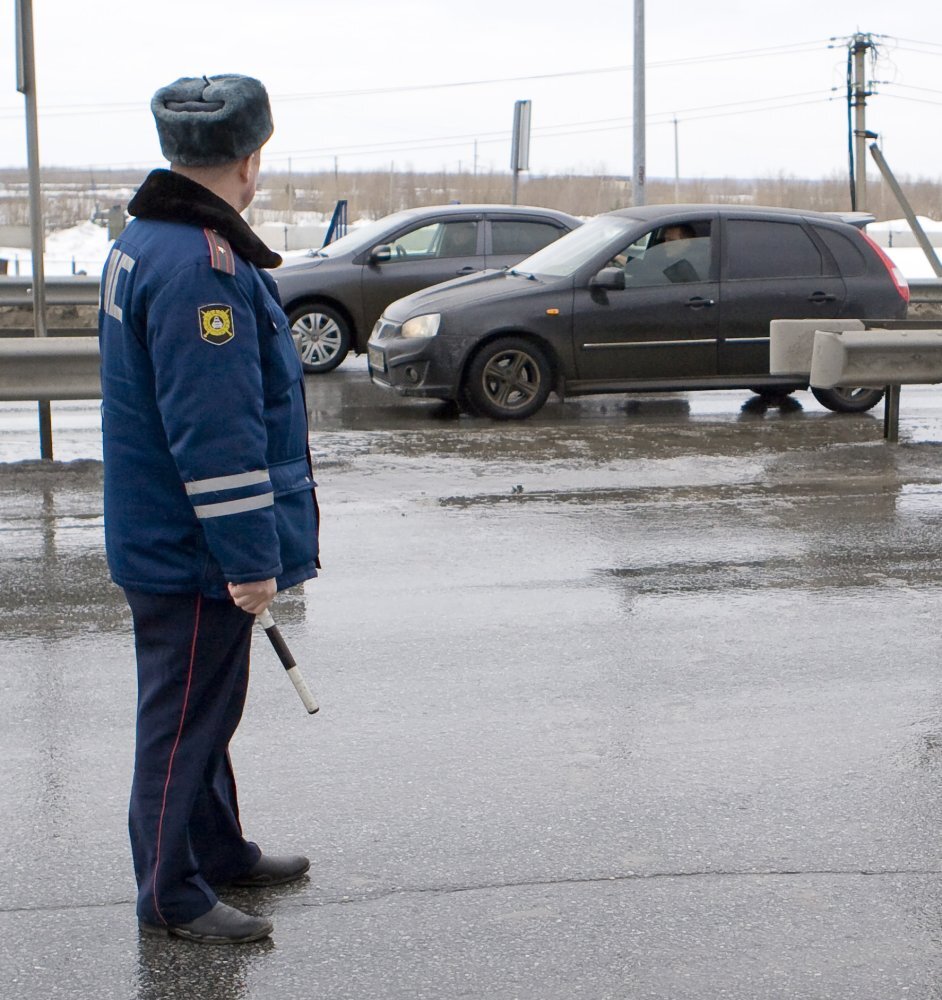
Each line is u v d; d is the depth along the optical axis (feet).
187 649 11.21
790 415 42.34
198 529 10.94
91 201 354.54
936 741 16.37
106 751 15.88
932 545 25.50
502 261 53.72
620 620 20.92
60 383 31.12
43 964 11.37
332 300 52.24
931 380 35.42
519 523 27.02
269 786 14.92
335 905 12.39
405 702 17.46
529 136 78.48
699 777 15.25
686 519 27.37
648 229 41.29
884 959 11.50
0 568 23.47
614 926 12.02
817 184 440.86
